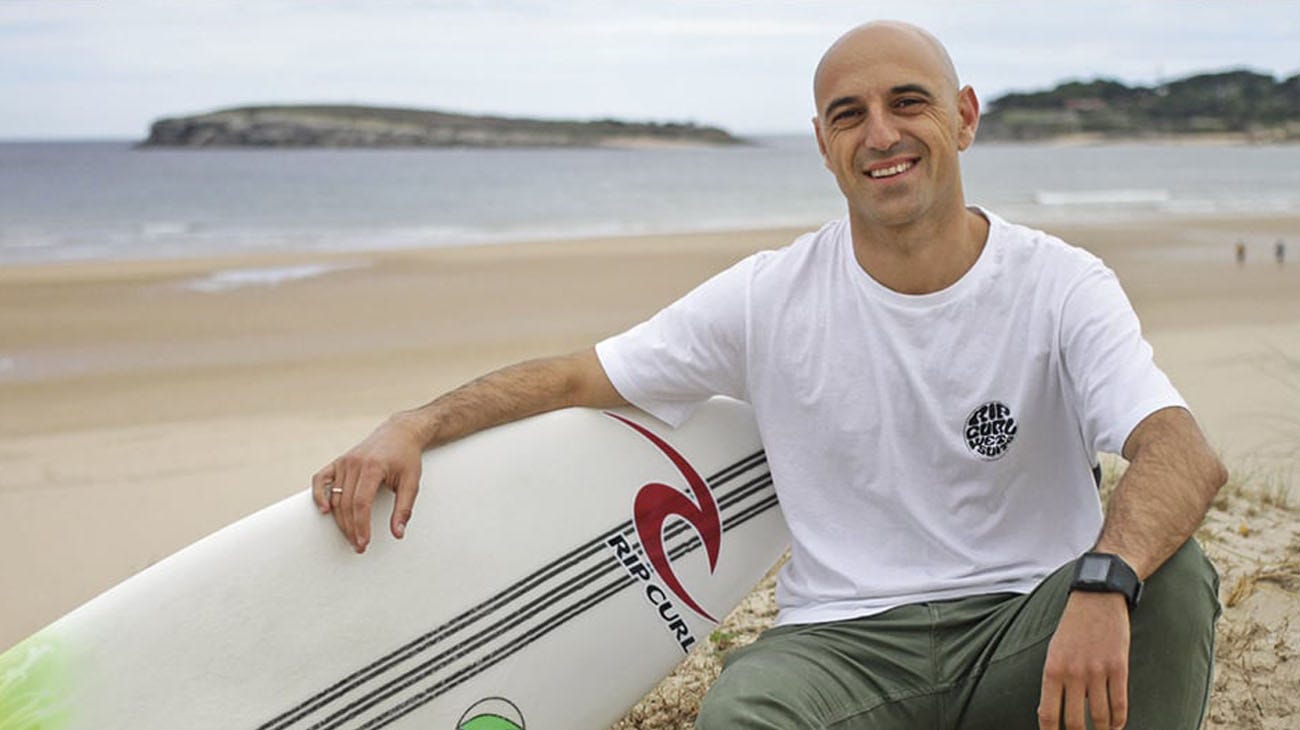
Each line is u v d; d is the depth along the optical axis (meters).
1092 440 2.26
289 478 5.27
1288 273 11.77
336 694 2.35
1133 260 13.22
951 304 2.32
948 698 2.26
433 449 2.54
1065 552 2.35
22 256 16.42
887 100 2.27
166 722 2.22
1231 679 3.04
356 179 43.06
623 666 2.65
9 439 5.98
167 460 5.57
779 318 2.46
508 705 2.50
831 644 2.29
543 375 2.64
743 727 2.10
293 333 9.16
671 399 2.68
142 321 9.80
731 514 2.78
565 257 15.56
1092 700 1.90
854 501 2.42
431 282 12.58
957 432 2.32
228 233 21.97
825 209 29.22
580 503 2.63
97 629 2.22
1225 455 4.82
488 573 2.51
